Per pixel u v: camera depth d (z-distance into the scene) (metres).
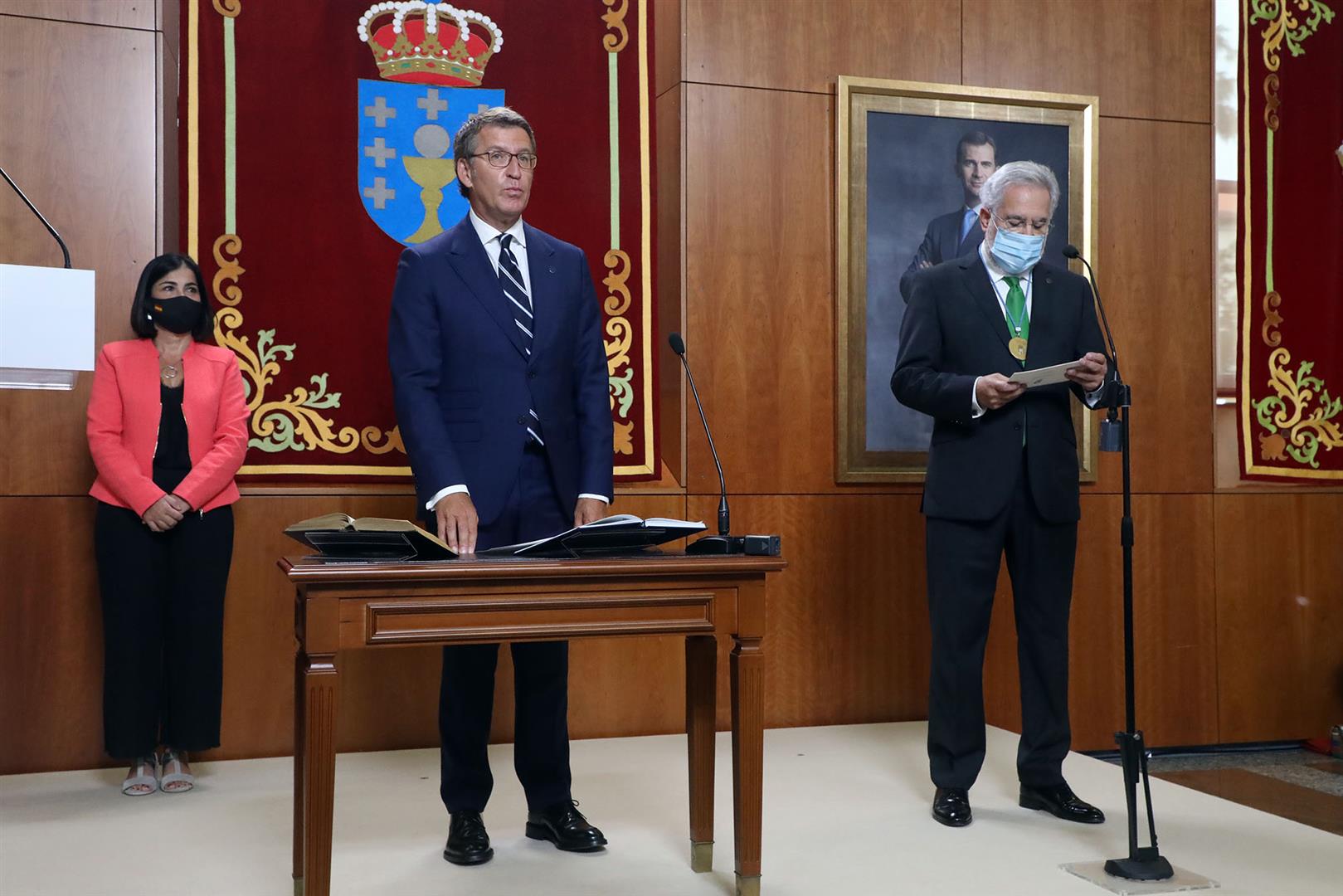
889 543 4.59
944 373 3.25
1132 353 4.82
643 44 4.41
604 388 2.89
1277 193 4.98
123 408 3.59
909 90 4.57
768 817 3.23
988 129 4.66
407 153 4.20
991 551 3.20
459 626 2.25
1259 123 4.96
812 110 4.57
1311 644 4.99
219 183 4.00
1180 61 4.94
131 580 3.51
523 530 2.73
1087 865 2.79
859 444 4.53
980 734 3.23
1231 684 4.87
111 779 3.68
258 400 4.01
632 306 4.37
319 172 4.11
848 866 2.78
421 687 4.13
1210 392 4.90
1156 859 2.72
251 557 3.98
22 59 3.84
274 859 2.81
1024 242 3.21
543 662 2.85
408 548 2.36
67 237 3.87
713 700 2.73
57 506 3.82
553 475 2.76
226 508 3.64
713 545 2.59
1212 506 4.88
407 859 2.81
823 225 4.58
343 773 3.72
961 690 3.20
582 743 4.17
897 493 4.61
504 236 2.81
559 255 2.88
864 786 3.59
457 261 2.76
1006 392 3.02
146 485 3.49
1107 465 4.75
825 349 4.56
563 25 4.34
